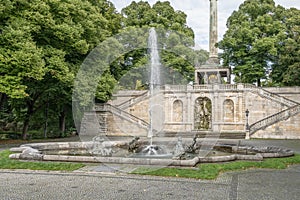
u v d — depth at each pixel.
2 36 20.56
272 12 52.31
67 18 24.62
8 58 20.19
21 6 22.39
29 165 12.15
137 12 48.91
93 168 11.70
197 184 9.59
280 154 15.16
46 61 23.34
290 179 10.48
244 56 49.88
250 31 47.94
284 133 32.97
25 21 21.56
